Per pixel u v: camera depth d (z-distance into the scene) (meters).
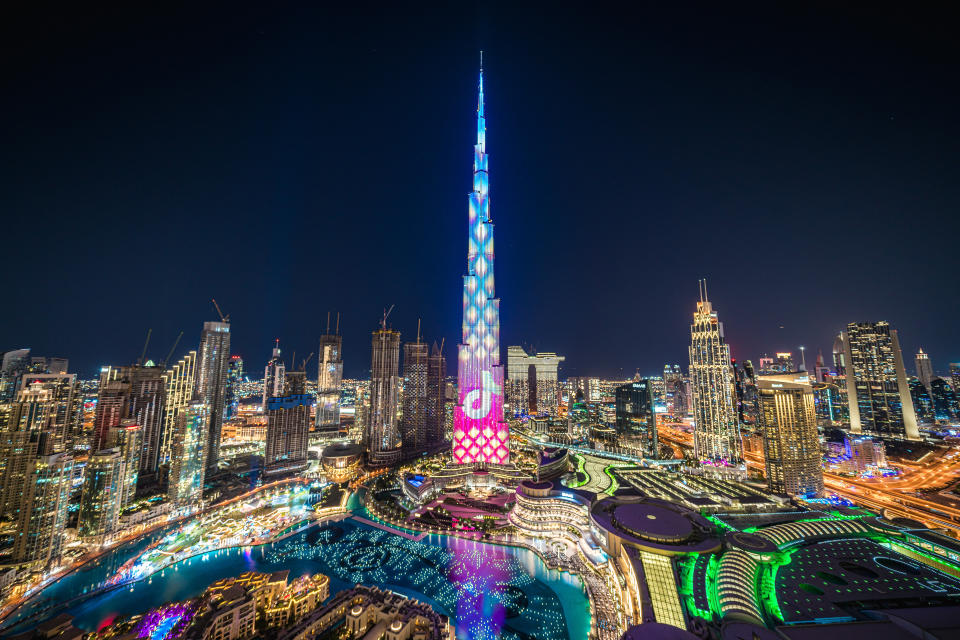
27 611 180.75
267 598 170.25
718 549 176.00
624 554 177.25
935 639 115.62
